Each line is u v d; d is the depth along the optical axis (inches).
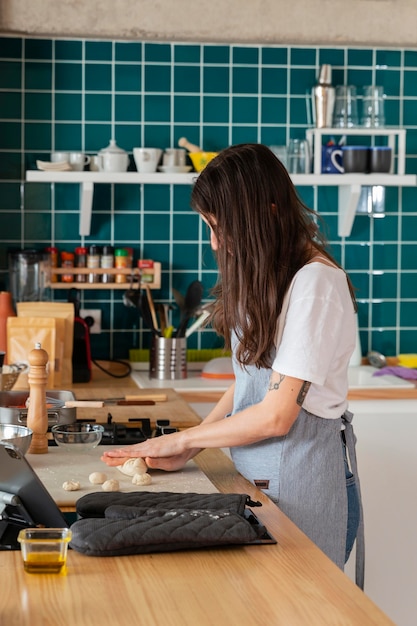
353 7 145.9
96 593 47.2
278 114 149.9
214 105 148.6
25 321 130.0
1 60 143.7
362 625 43.2
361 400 132.8
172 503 60.4
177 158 142.4
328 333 66.8
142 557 53.1
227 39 145.4
